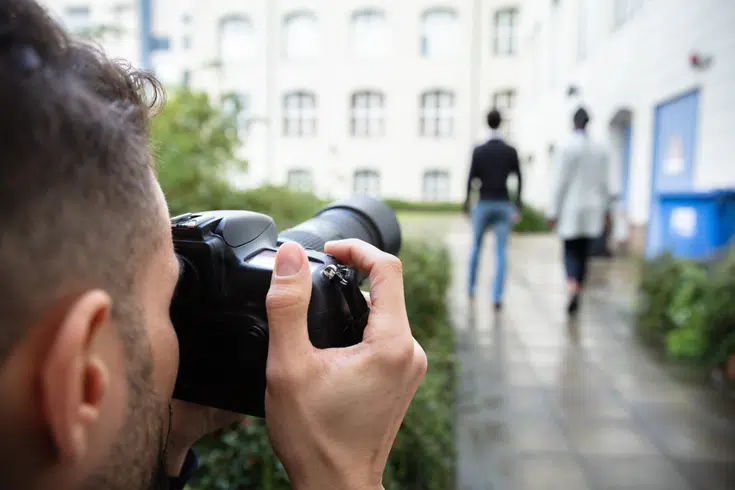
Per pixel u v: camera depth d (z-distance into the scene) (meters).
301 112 26.25
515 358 4.57
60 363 0.43
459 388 3.89
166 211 0.61
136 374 0.52
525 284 7.79
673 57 7.79
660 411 3.54
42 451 0.45
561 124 14.96
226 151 5.02
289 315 0.68
